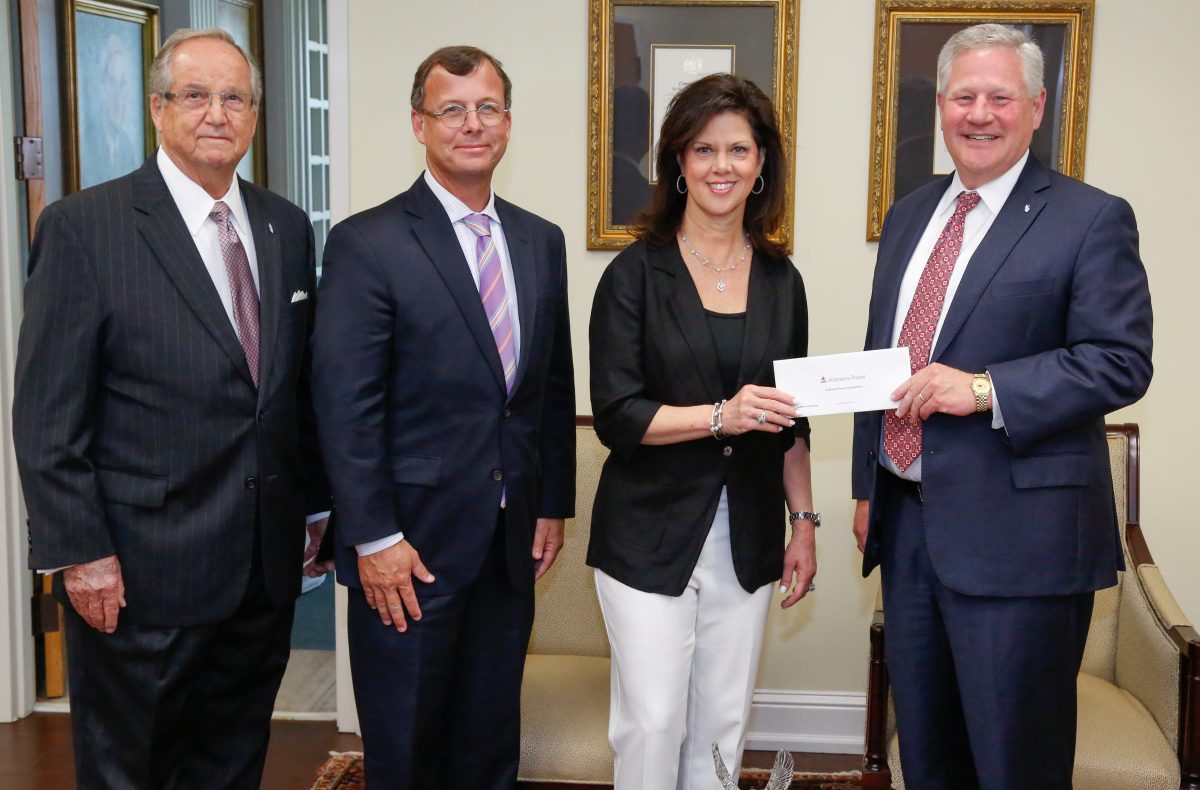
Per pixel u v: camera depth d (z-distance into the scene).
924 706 2.18
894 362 2.02
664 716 2.17
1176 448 3.16
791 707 3.30
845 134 3.09
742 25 3.03
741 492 2.21
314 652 4.14
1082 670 2.79
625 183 3.10
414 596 2.17
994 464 2.01
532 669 2.71
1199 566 3.19
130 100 4.00
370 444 2.12
